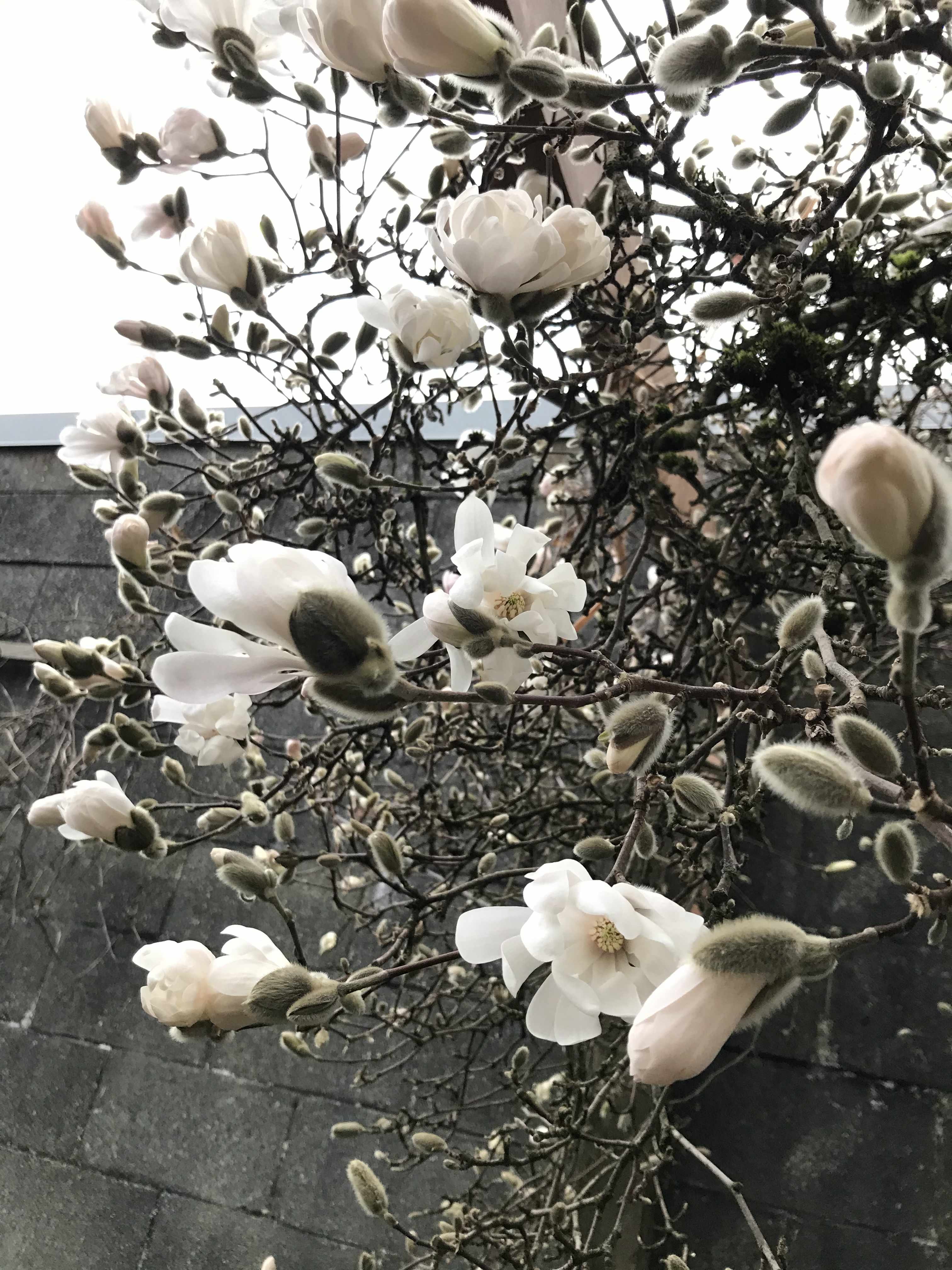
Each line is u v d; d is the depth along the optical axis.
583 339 0.78
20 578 1.28
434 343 0.48
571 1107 0.64
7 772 1.13
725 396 0.94
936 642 0.82
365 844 0.82
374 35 0.40
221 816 0.58
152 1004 0.40
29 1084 0.99
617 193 0.62
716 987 0.28
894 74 0.40
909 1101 0.77
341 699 0.33
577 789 0.82
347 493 0.70
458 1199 0.74
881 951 0.83
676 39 0.38
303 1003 0.38
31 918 1.08
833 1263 0.73
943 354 0.64
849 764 0.34
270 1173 0.89
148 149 0.57
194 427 0.69
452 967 0.81
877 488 0.24
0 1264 0.91
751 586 0.73
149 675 0.65
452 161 0.62
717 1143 0.79
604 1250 0.54
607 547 0.86
